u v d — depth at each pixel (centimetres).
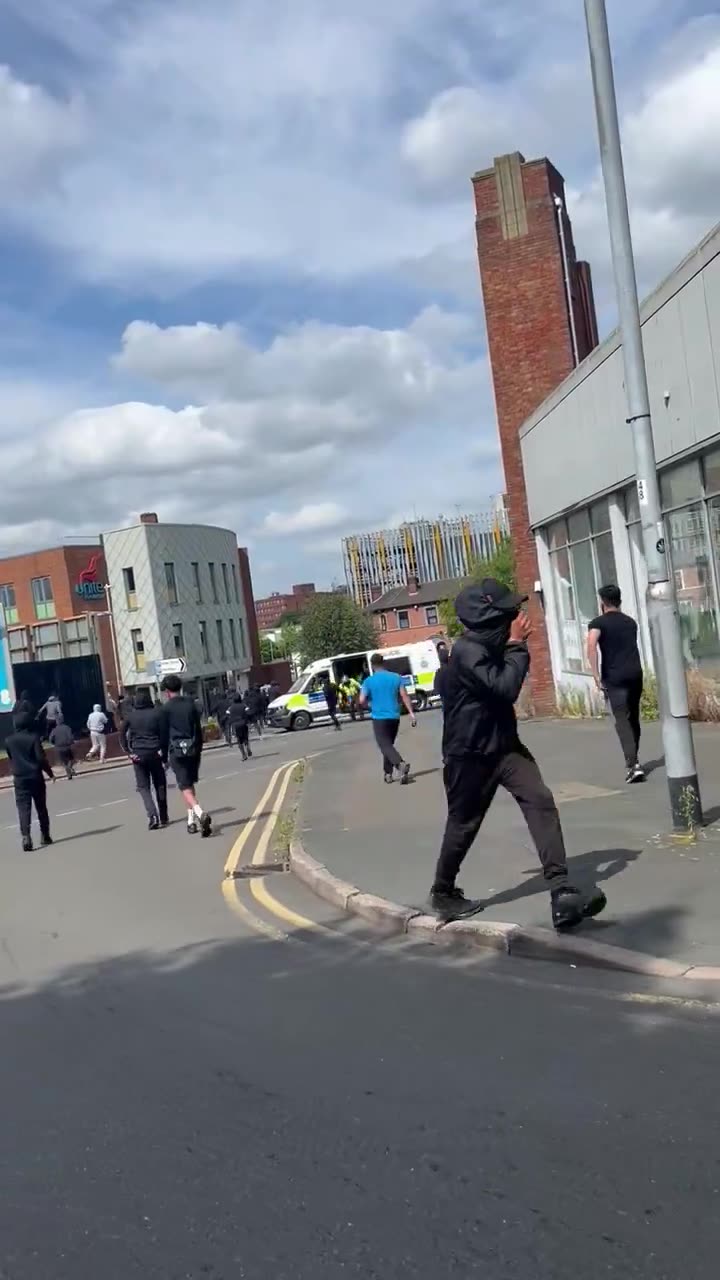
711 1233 323
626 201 794
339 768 1741
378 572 13038
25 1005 648
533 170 2277
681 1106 409
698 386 1320
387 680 1414
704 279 1273
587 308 2472
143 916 868
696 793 816
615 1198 348
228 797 1712
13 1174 411
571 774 1182
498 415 2325
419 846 947
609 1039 484
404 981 609
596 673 1071
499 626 659
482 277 2323
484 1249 327
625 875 717
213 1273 329
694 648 1470
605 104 789
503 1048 488
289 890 901
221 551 6575
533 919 657
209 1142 423
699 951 568
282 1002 596
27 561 6003
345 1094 456
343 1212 357
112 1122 453
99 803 1966
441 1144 399
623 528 1725
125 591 5894
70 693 4191
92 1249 350
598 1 784
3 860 1309
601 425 1731
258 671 7225
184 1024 577
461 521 12962
